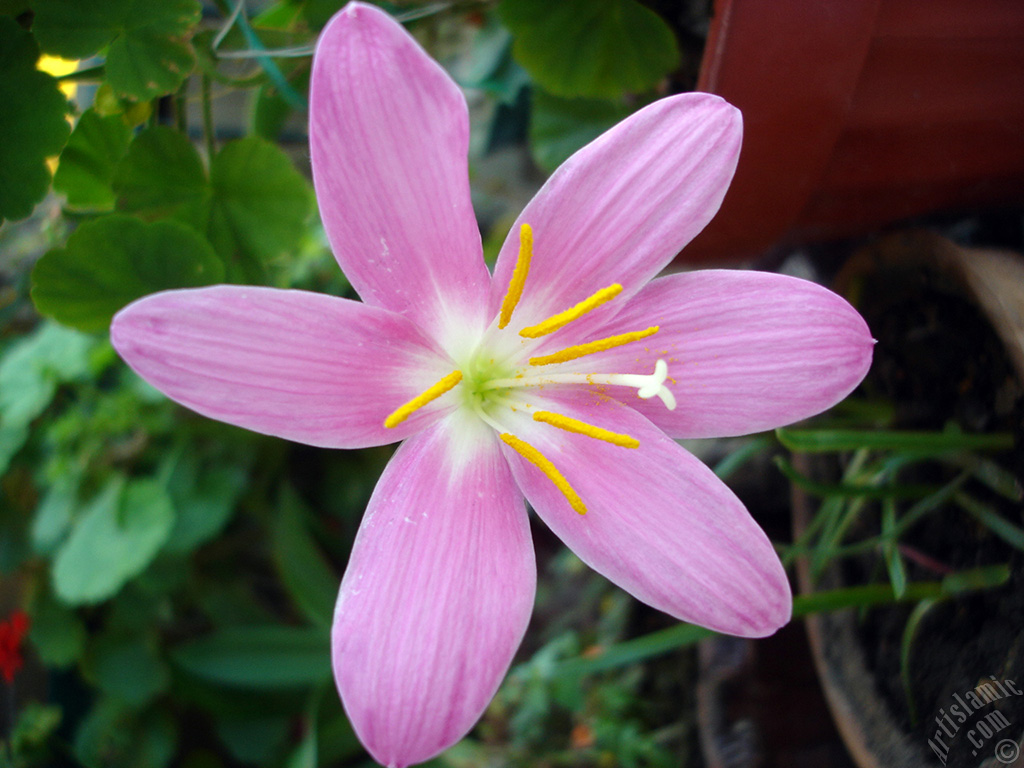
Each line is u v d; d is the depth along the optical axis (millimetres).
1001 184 104
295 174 103
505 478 85
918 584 101
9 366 178
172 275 97
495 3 116
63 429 174
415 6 116
